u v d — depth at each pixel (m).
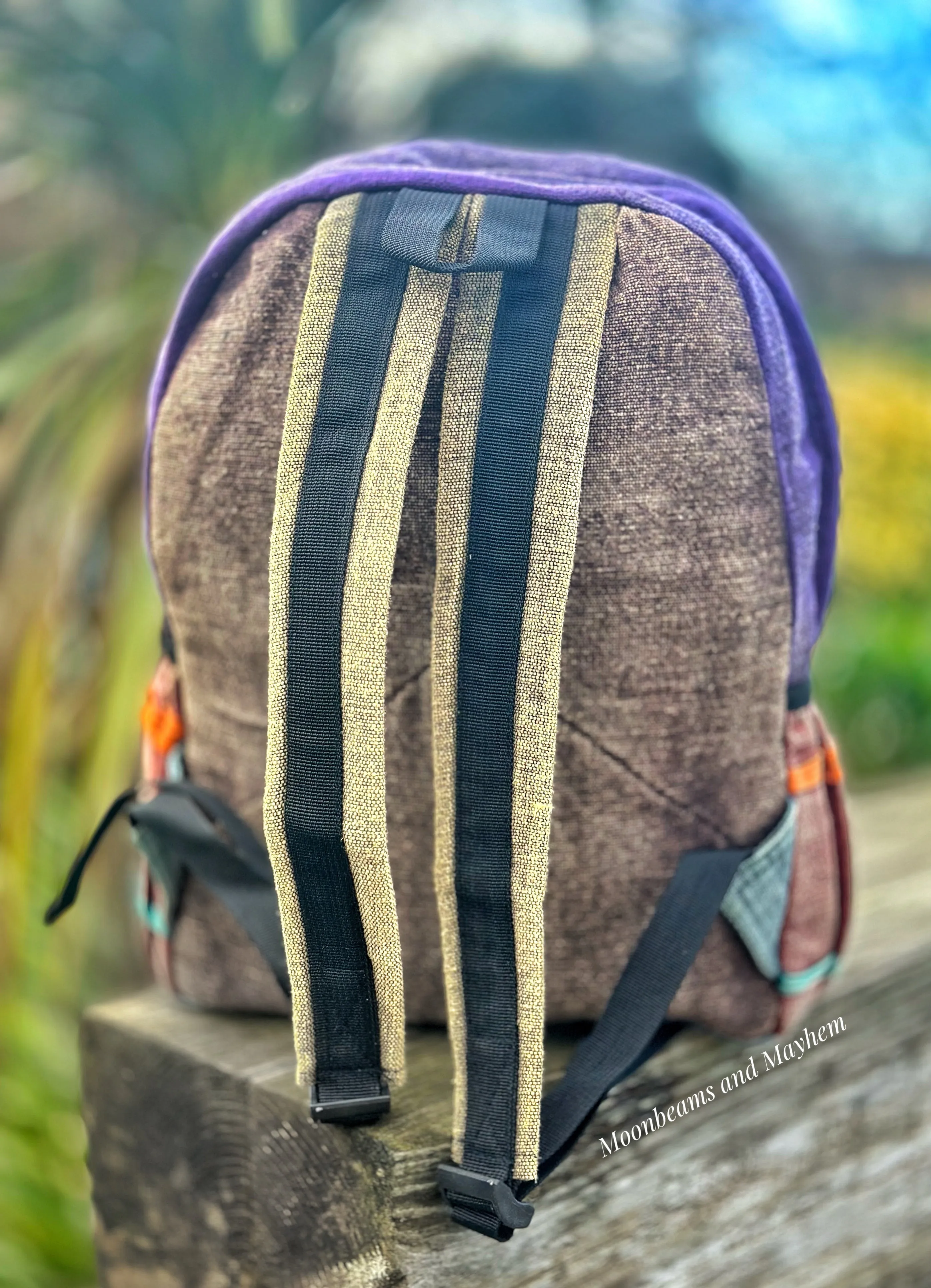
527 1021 0.48
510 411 0.47
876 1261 0.76
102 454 1.21
